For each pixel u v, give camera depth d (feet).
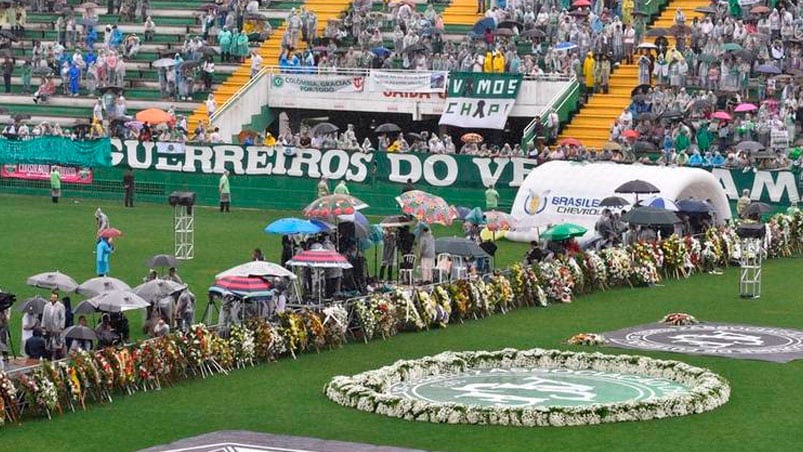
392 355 182.39
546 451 139.44
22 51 390.83
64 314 173.37
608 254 232.53
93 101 368.27
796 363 179.01
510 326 202.08
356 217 222.48
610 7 357.82
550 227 245.45
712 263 249.55
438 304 200.54
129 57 377.91
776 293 228.84
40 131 345.92
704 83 331.98
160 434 145.89
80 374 156.56
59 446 141.90
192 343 169.78
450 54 347.97
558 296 220.23
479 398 159.94
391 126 323.98
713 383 162.30
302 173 320.50
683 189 265.95
